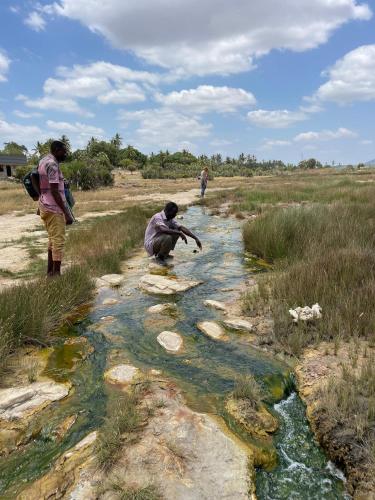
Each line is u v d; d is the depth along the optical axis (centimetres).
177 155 12675
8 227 1397
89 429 295
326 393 321
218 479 243
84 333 477
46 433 291
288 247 806
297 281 564
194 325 493
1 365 370
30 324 446
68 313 541
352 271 574
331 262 608
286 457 279
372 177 3778
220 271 753
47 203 599
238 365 393
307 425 311
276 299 547
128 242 996
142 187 4059
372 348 403
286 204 1692
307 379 363
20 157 6512
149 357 411
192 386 352
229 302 575
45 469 257
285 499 243
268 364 396
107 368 388
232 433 289
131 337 461
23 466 261
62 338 464
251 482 246
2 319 429
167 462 253
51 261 659
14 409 316
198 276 721
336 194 1789
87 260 780
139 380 360
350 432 281
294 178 4606
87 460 257
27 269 755
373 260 607
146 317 522
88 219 1522
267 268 768
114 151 11450
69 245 952
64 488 237
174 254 905
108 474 243
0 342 392
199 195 2670
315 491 250
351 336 431
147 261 843
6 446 279
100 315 536
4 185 4638
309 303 512
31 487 241
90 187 3800
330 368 372
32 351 428
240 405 322
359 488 245
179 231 839
